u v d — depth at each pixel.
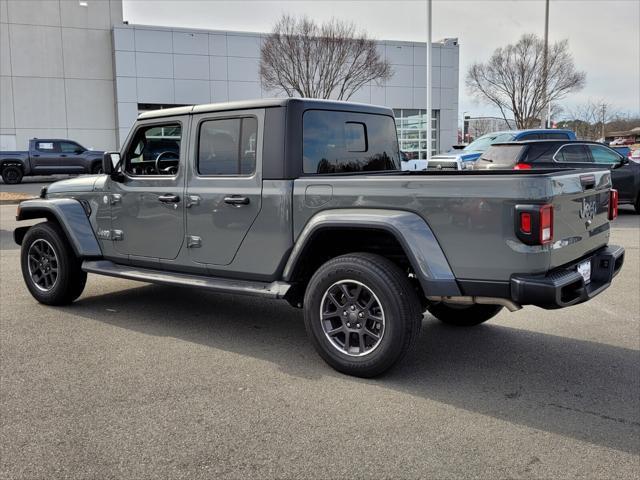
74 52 30.45
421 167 18.78
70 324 5.47
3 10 29.08
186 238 5.03
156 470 2.95
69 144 25.55
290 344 4.91
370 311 4.09
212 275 4.96
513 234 3.62
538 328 5.40
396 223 3.89
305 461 3.04
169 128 5.16
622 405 3.75
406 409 3.66
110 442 3.23
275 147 4.46
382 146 5.38
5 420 3.49
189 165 4.98
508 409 3.68
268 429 3.38
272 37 28.95
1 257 8.99
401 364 4.46
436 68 35.31
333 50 28.67
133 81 30.23
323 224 4.15
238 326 5.43
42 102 30.20
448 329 5.38
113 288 7.00
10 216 14.59
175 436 3.30
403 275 4.02
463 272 3.79
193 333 5.21
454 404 3.74
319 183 4.27
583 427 3.44
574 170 4.11
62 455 3.09
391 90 34.38
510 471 2.96
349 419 3.52
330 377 4.18
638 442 3.27
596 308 6.06
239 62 31.75
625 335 5.18
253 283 4.71
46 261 6.05
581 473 2.94
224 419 3.51
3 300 6.35
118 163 5.50
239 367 4.38
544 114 30.77
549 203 3.58
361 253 4.19
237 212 4.67
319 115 4.68
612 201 4.64
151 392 3.90
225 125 4.75
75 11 30.25
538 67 29.48
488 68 30.67
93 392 3.89
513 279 3.62
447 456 3.10
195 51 30.98
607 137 55.19
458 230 3.78
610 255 4.33
